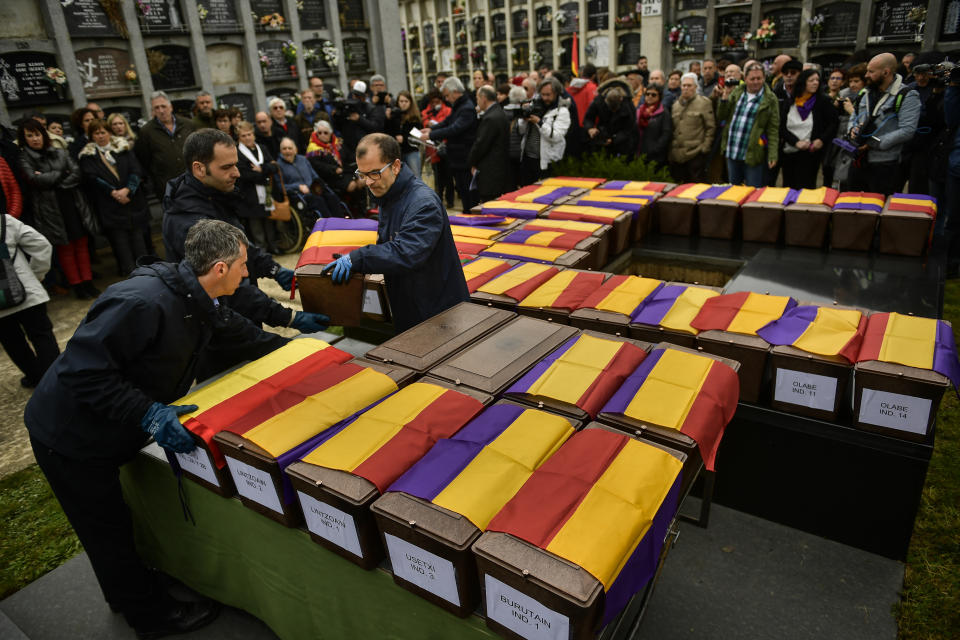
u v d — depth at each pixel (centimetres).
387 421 163
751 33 1097
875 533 221
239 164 602
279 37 924
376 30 1048
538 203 412
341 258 234
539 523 125
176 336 182
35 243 372
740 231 396
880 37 955
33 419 183
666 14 1232
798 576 218
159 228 817
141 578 205
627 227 377
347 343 258
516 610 120
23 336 389
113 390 169
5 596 246
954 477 269
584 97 704
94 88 735
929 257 342
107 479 190
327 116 705
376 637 161
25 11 669
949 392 332
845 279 313
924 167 514
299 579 173
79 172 547
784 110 576
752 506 245
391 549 137
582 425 165
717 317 231
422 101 988
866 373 196
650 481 136
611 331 240
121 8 736
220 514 185
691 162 634
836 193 385
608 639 135
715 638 196
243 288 244
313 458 150
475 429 159
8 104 667
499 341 207
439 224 239
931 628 195
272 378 191
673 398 165
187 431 169
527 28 1634
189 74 830
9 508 298
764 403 226
